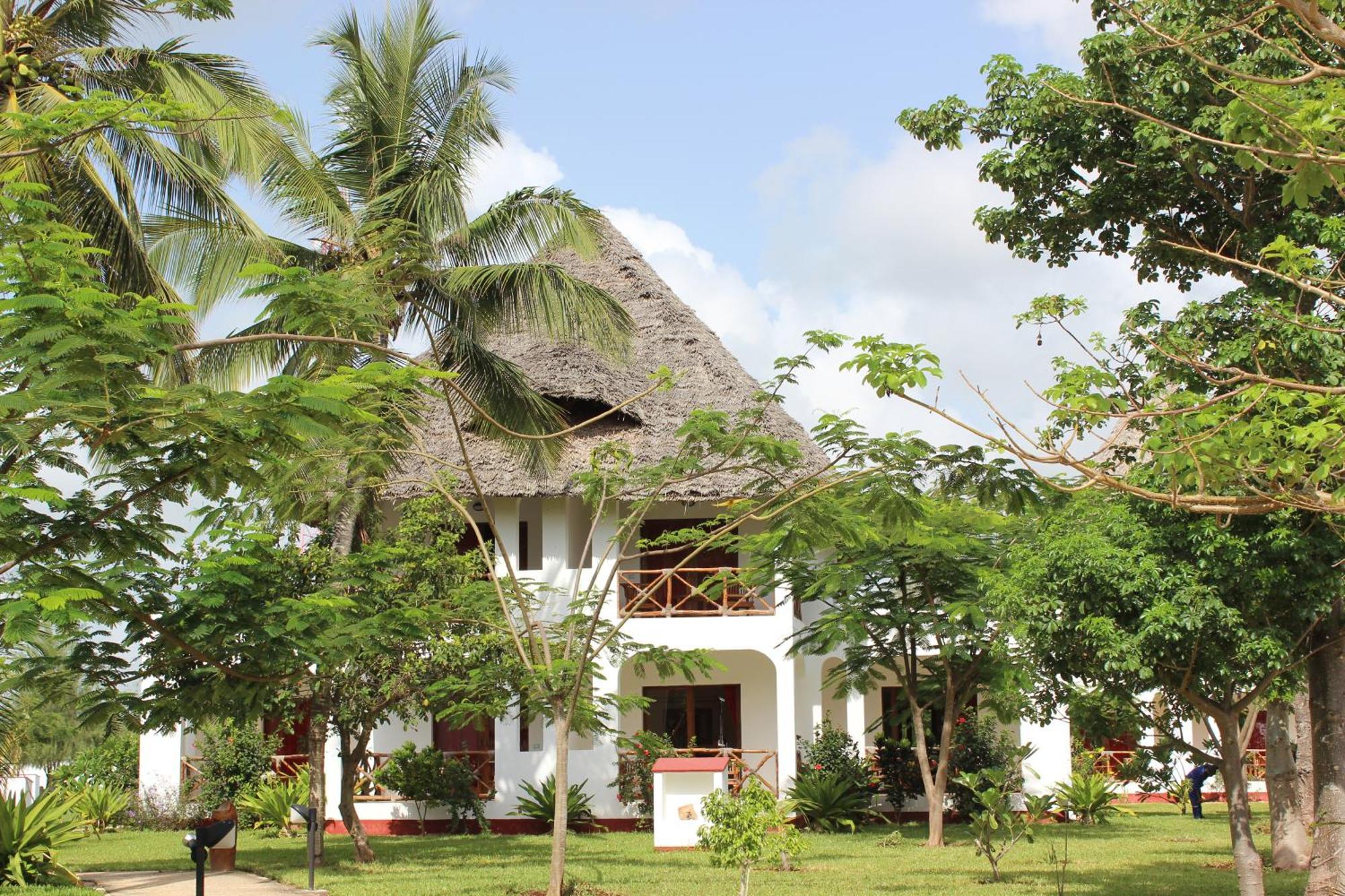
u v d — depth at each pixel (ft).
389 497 71.31
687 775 65.05
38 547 33.76
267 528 53.67
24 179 43.01
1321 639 40.55
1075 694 42.01
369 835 77.61
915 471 39.70
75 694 44.78
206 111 50.57
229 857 54.75
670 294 94.02
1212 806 91.76
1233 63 39.40
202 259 58.34
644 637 78.43
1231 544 35.78
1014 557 41.91
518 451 67.62
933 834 64.64
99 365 29.84
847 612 65.41
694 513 84.74
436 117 64.39
